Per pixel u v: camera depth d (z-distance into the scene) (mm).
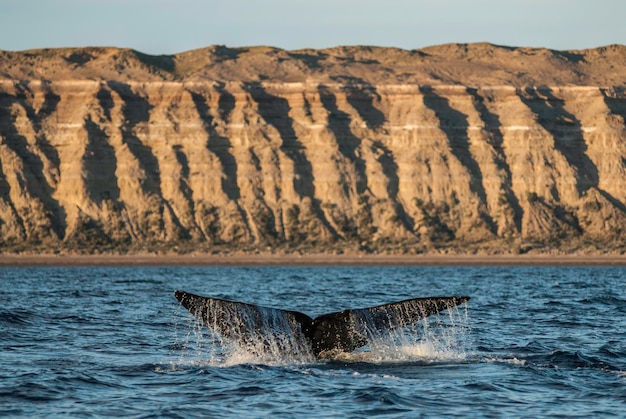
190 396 80375
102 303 189750
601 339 121688
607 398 79375
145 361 100312
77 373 91375
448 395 80375
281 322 88250
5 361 100250
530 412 74312
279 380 86000
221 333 87375
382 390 81562
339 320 87562
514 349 109500
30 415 73188
